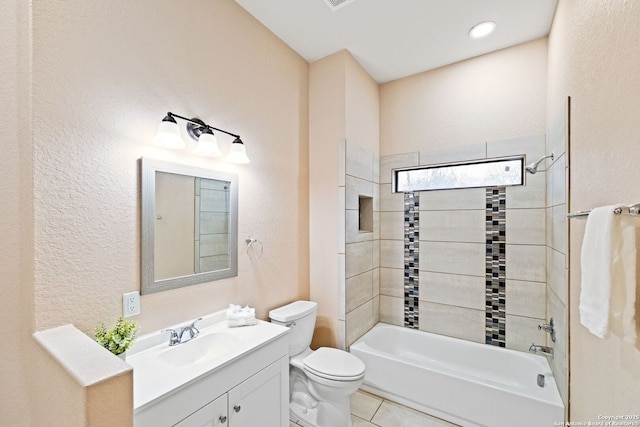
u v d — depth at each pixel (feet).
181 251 4.86
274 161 6.88
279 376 4.99
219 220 5.54
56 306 3.44
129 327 3.73
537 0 5.69
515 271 7.30
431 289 8.48
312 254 7.99
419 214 8.68
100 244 3.85
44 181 3.36
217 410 3.85
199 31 5.18
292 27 6.66
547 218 6.82
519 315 7.25
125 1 4.13
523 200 7.21
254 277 6.30
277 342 4.95
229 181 5.71
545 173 6.94
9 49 3.53
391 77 8.93
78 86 3.65
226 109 5.69
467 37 6.97
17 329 3.45
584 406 4.06
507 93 7.40
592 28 3.69
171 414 3.30
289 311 6.61
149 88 4.42
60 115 3.49
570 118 4.76
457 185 8.27
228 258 5.70
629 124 2.67
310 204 8.03
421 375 6.50
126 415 2.61
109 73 3.95
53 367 2.83
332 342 7.64
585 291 2.80
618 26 2.91
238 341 4.73
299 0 5.82
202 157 5.22
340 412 5.76
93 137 3.79
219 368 3.87
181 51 4.88
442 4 5.88
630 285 2.29
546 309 6.89
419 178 8.87
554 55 6.03
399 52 7.63
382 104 9.29
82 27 3.68
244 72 6.10
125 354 3.67
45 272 3.36
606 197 3.25
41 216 3.33
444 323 8.28
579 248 4.32
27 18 3.29
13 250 3.44
